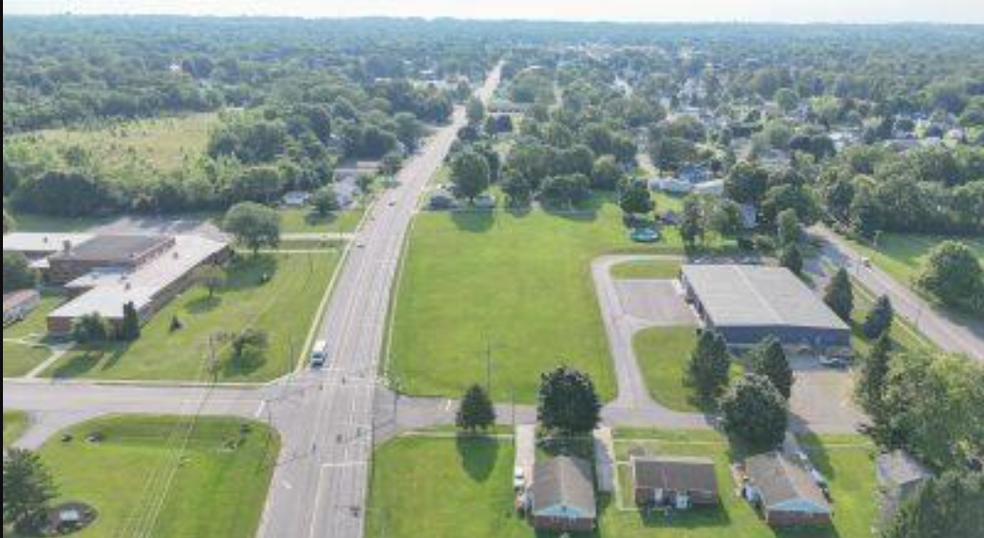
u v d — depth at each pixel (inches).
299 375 5344.5
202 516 3939.5
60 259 7062.0
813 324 5762.8
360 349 5718.5
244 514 3961.6
